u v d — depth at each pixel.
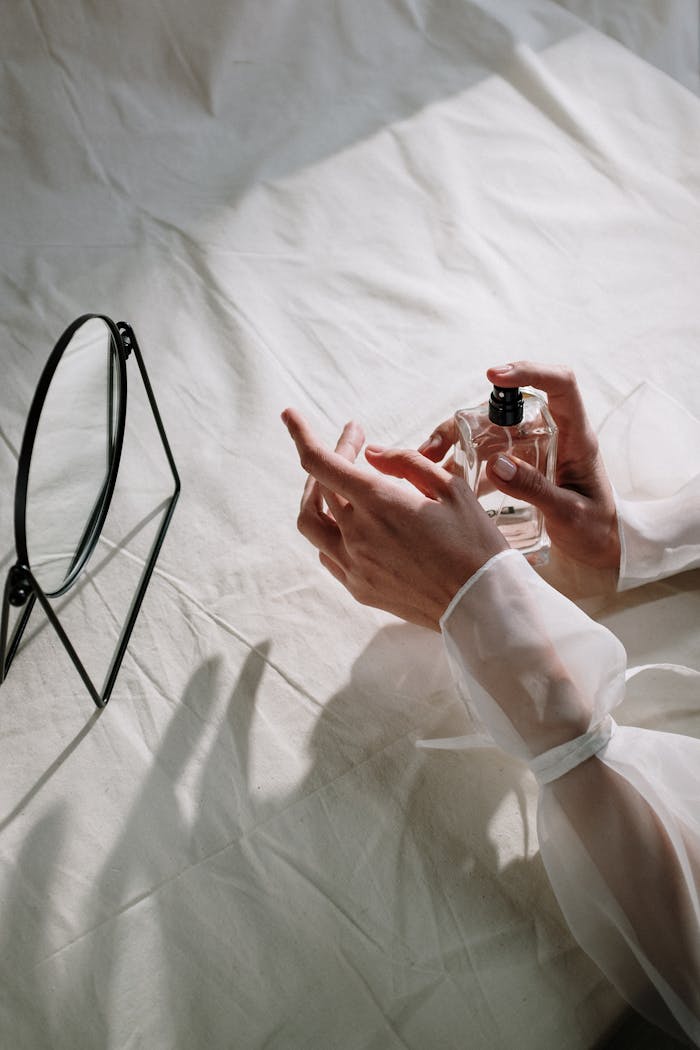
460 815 0.84
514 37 1.78
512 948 0.76
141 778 0.87
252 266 1.43
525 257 1.45
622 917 0.69
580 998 0.73
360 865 0.81
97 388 0.88
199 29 1.69
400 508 0.77
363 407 1.23
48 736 0.90
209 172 1.59
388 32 1.81
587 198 1.55
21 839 0.83
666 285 1.40
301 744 0.89
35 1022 0.73
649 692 0.91
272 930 0.77
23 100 1.62
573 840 0.73
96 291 1.38
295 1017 0.73
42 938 0.77
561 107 1.68
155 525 1.08
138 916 0.78
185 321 1.34
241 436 1.19
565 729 0.73
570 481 0.95
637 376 1.26
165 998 0.74
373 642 0.97
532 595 0.76
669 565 0.97
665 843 0.70
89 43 1.65
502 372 0.86
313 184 1.56
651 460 1.08
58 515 0.85
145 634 0.98
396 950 0.76
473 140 1.65
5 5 1.63
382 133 1.66
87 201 1.53
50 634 0.98
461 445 0.91
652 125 1.68
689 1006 0.67
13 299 1.36
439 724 0.90
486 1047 0.71
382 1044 0.72
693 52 1.93
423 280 1.41
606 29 1.91
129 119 1.65
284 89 1.73
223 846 0.83
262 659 0.96
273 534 1.07
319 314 1.36
